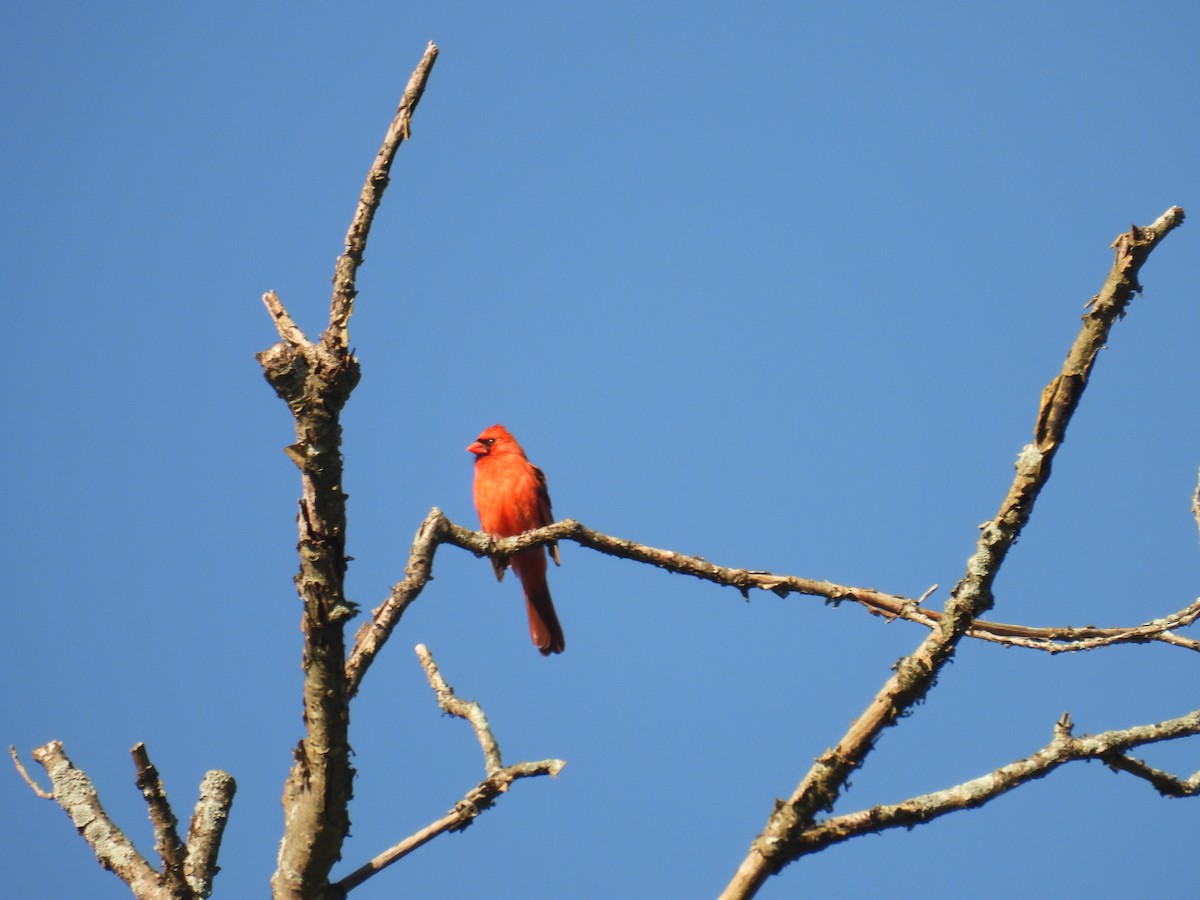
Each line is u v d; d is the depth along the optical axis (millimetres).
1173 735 8609
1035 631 10398
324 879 8852
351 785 8570
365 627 9312
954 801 8203
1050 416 8344
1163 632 9836
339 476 8008
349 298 8086
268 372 7855
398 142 8156
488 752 9383
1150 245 8117
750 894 8305
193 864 9352
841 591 10680
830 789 8359
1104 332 8234
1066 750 8492
